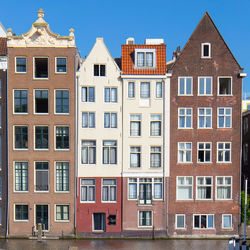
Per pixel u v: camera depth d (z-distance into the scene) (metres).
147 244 24.33
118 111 26.27
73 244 24.19
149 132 26.22
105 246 23.70
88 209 26.06
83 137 26.14
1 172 26.16
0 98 26.22
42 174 26.23
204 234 26.09
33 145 25.98
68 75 26.03
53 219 25.95
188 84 26.27
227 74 26.20
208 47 26.19
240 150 26.28
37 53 25.97
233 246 20.62
